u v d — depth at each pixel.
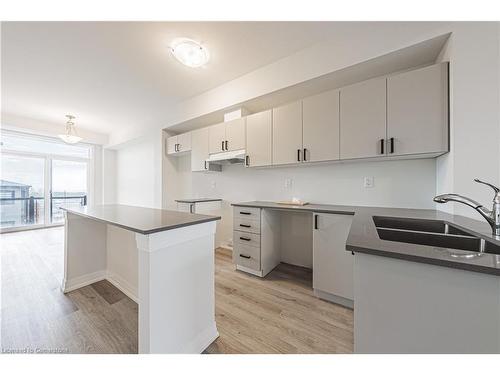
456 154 1.46
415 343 0.72
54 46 2.02
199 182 3.95
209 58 2.23
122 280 2.11
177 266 1.24
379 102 1.79
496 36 1.38
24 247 3.50
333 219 1.90
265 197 3.09
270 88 2.34
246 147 2.70
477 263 0.62
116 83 2.79
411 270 0.72
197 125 3.67
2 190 4.59
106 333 1.49
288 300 1.95
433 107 1.58
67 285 2.08
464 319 0.65
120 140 5.07
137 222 1.30
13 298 1.95
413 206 2.01
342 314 1.73
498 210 0.97
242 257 2.54
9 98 3.26
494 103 1.38
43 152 5.06
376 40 1.75
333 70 1.94
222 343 1.41
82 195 5.58
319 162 2.21
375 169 2.21
